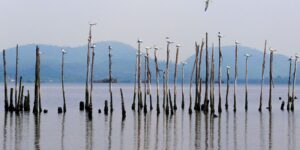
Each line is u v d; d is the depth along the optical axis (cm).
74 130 6412
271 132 6338
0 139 5588
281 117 8256
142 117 8119
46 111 8588
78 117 8031
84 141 5491
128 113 8850
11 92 8538
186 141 5534
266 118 8075
